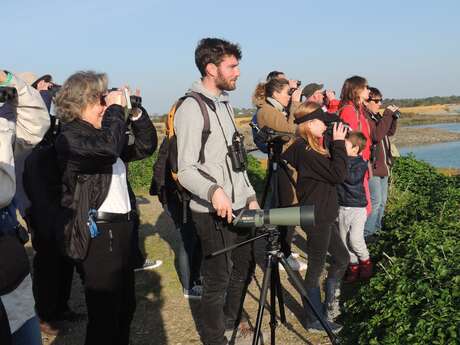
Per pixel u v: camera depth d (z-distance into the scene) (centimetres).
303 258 600
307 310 404
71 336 419
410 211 652
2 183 215
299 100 570
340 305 448
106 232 310
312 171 375
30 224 402
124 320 350
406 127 7475
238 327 410
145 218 884
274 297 342
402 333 326
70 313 445
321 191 378
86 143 292
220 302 346
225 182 335
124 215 320
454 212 557
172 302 492
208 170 328
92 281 312
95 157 294
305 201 381
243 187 347
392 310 353
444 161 3456
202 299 349
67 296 441
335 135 371
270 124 498
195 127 321
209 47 326
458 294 331
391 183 845
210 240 337
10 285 222
